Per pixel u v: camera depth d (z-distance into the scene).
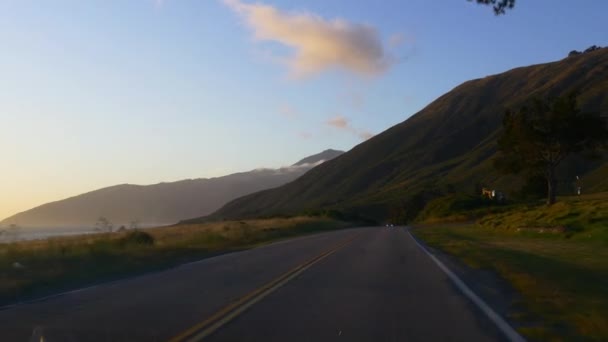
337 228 67.44
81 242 29.44
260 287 16.83
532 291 16.05
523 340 10.78
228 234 42.09
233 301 14.41
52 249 25.38
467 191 128.88
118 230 41.91
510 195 108.25
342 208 140.50
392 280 18.75
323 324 11.90
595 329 11.58
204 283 17.70
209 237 38.12
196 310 13.21
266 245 35.44
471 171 145.12
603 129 57.44
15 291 15.99
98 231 40.03
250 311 13.16
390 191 155.12
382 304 14.29
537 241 37.06
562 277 18.95
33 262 21.86
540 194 90.06
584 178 110.81
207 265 23.19
